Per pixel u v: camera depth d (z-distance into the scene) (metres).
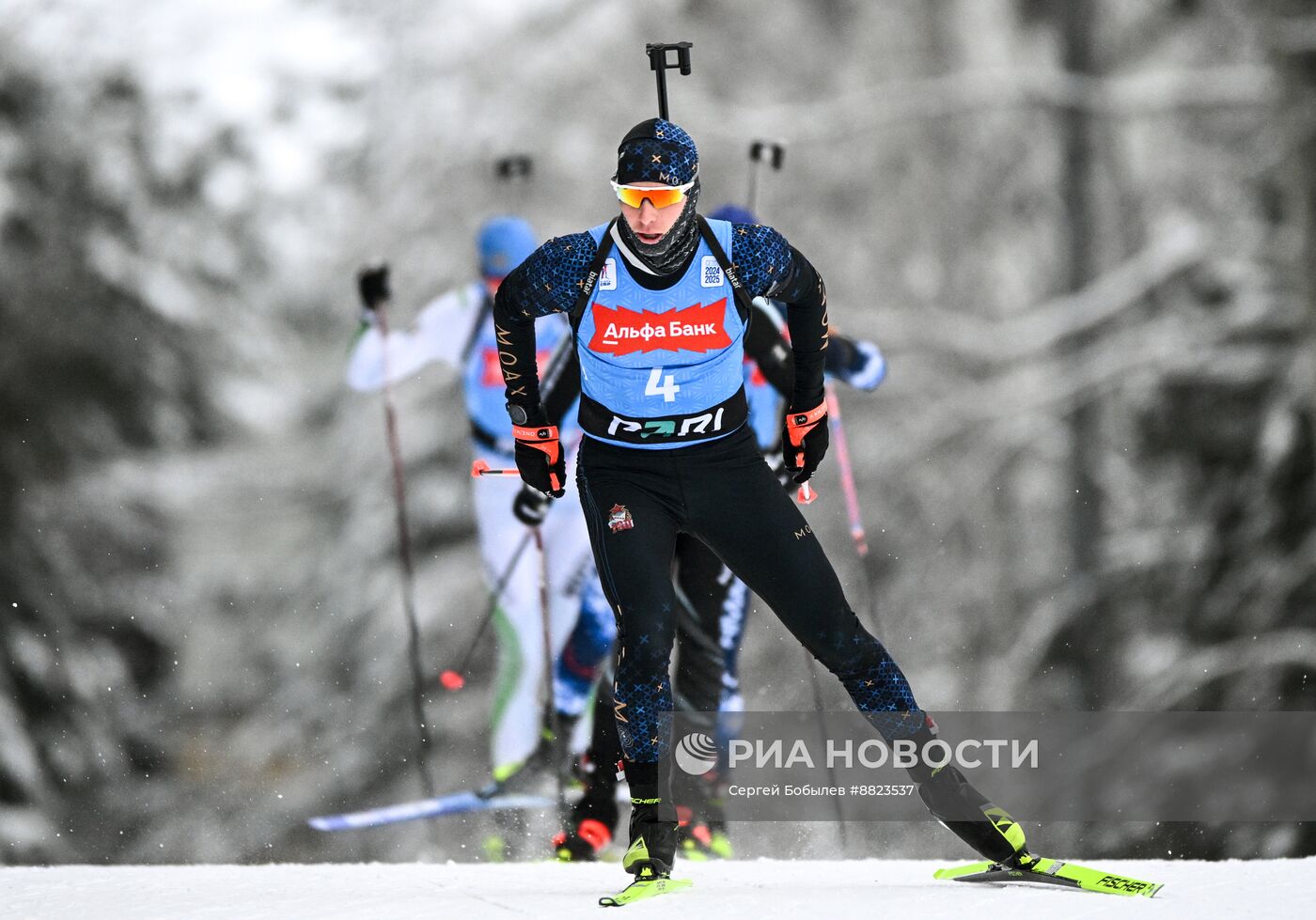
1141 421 46.44
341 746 54.25
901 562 53.81
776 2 65.69
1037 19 61.78
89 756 47.84
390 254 60.22
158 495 52.91
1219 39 58.75
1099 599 46.09
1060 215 61.16
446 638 55.06
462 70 62.34
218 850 49.66
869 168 62.72
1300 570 41.66
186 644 55.56
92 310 51.53
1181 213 59.44
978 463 54.88
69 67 54.28
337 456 59.59
